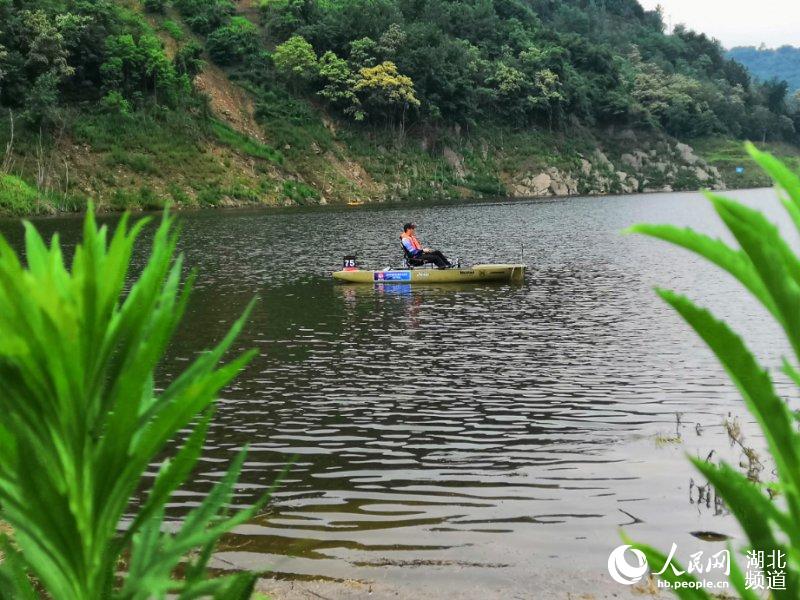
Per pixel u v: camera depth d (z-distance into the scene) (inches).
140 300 58.6
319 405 377.1
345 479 282.7
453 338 542.3
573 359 473.7
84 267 55.4
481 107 4131.4
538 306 679.7
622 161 4475.9
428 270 831.1
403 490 272.1
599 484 275.9
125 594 63.2
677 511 251.9
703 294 729.0
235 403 380.5
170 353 495.5
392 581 205.5
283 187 2807.6
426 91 3732.8
